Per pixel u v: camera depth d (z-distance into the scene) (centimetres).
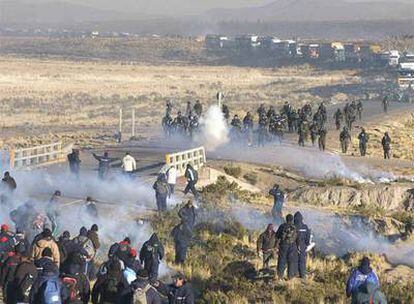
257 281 4303
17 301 3108
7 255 3444
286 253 4256
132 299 2772
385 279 4516
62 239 3759
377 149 12950
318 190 8088
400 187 8038
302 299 3888
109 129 17288
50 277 2895
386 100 17800
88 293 3117
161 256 3928
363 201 7900
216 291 4144
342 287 4150
